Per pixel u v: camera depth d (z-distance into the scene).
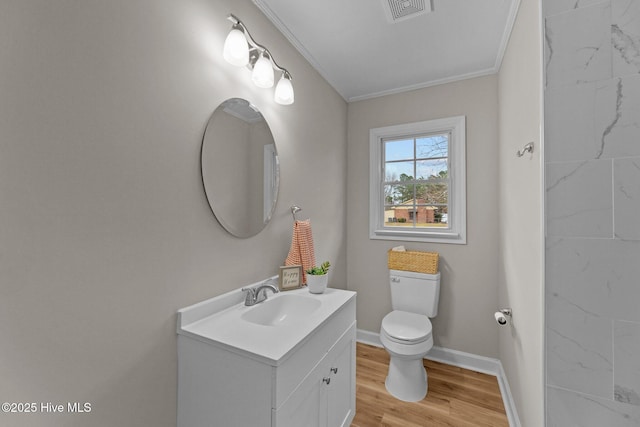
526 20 1.31
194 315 1.12
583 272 0.98
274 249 1.64
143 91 0.95
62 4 0.75
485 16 1.61
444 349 2.33
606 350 0.95
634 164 0.91
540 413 1.10
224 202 1.28
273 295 1.52
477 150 2.23
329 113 2.35
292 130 1.81
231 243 1.34
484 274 2.20
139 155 0.94
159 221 1.01
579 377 0.98
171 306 1.06
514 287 1.59
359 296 2.67
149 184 0.98
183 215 1.10
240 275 1.39
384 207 2.67
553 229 1.02
